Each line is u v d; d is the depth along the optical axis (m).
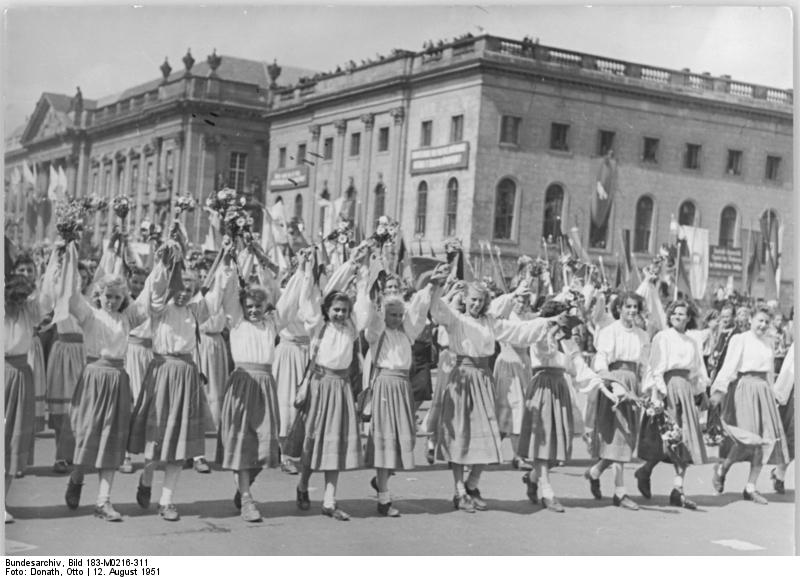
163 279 6.15
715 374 9.14
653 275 8.93
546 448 6.89
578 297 7.42
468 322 6.70
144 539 5.97
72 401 6.16
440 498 7.04
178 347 6.18
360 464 6.37
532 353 7.03
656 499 7.50
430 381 8.02
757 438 7.64
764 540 6.81
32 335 6.82
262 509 6.54
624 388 6.98
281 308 6.50
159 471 7.24
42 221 7.79
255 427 6.16
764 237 9.61
